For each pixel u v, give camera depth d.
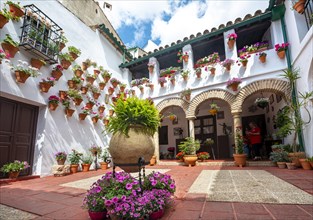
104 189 2.19
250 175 4.70
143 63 10.40
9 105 5.18
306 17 5.67
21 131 5.44
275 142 7.91
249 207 2.35
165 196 2.28
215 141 10.55
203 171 5.79
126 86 10.34
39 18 5.98
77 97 6.83
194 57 9.87
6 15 4.72
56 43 6.45
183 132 11.45
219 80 7.76
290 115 6.32
